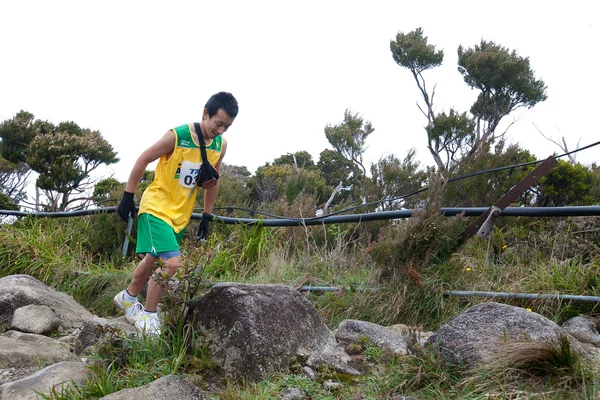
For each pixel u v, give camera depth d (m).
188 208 4.36
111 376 3.38
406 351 3.89
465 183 9.59
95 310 6.34
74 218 8.55
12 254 7.18
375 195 11.77
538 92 25.31
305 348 3.93
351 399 3.38
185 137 4.17
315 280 6.21
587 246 6.08
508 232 6.75
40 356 4.12
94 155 22.98
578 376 3.24
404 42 27.12
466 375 3.46
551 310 5.00
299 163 31.52
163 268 3.93
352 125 25.91
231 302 3.85
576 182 10.29
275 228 7.95
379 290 5.41
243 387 3.51
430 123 23.33
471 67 25.38
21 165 26.92
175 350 3.82
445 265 5.39
